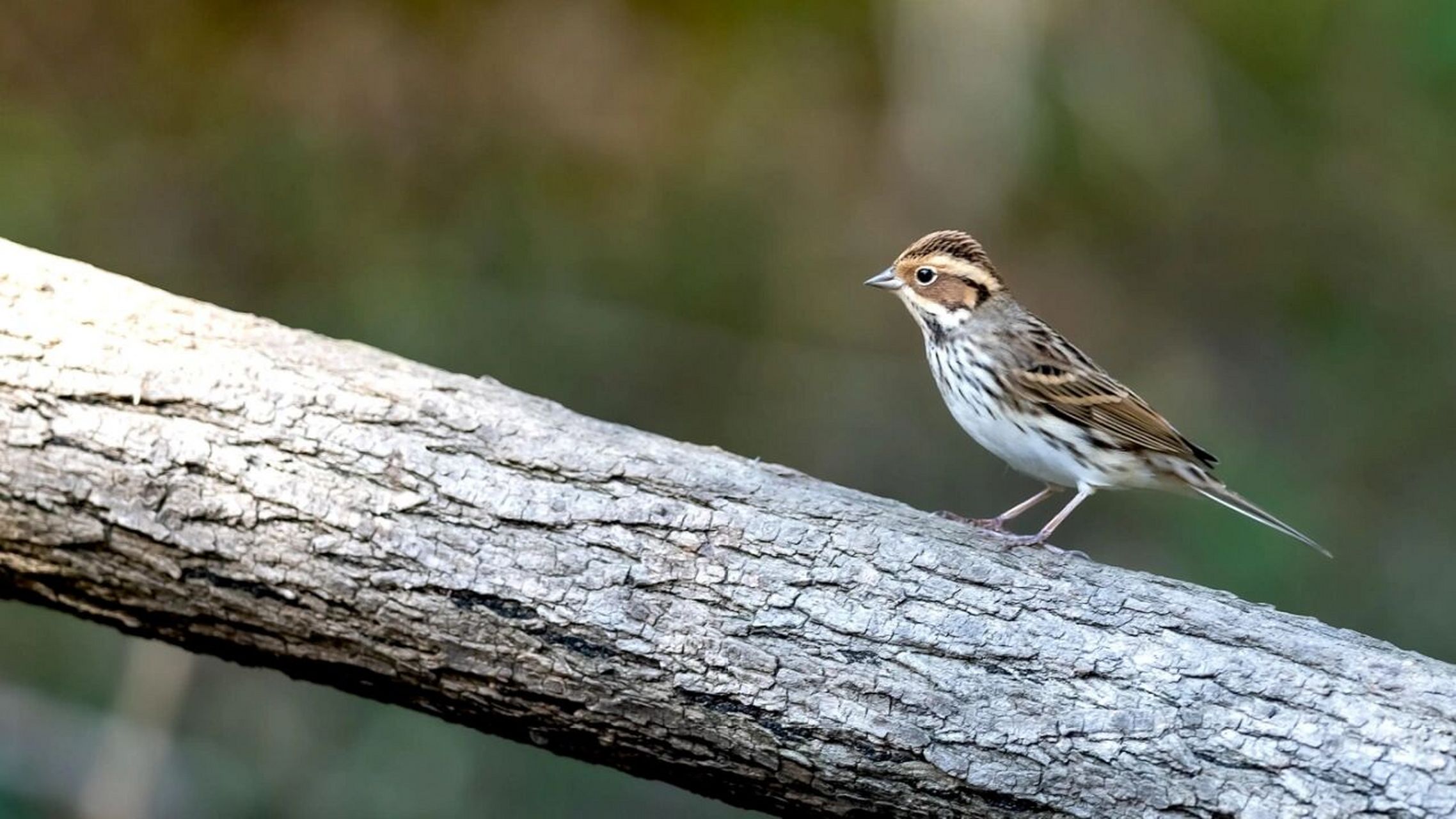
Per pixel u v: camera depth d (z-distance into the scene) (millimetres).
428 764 12305
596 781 12500
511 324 15523
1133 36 17000
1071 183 17062
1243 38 17344
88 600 7000
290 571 6781
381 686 6957
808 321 16172
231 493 6832
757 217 16500
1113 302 16938
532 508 6867
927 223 16766
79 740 11836
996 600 6699
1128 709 6387
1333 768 6168
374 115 16234
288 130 15922
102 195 15273
